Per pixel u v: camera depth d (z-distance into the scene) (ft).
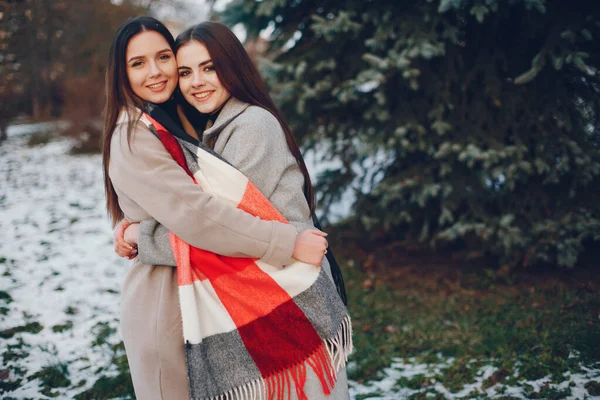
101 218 19.47
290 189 5.16
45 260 14.42
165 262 4.88
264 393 4.75
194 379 4.50
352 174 14.02
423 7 11.25
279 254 4.74
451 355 9.06
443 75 12.00
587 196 11.58
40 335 9.96
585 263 12.34
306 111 13.23
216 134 5.29
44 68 38.99
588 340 8.80
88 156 36.22
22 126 47.16
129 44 5.07
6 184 26.23
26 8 31.78
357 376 8.57
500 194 12.04
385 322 10.55
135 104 5.14
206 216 4.62
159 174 4.74
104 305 11.41
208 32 5.20
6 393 8.04
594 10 10.46
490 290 11.60
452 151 11.65
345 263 13.76
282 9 13.33
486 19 11.40
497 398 7.40
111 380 8.26
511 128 11.82
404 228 15.14
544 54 10.26
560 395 7.29
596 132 12.00
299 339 4.80
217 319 4.76
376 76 11.23
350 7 12.15
